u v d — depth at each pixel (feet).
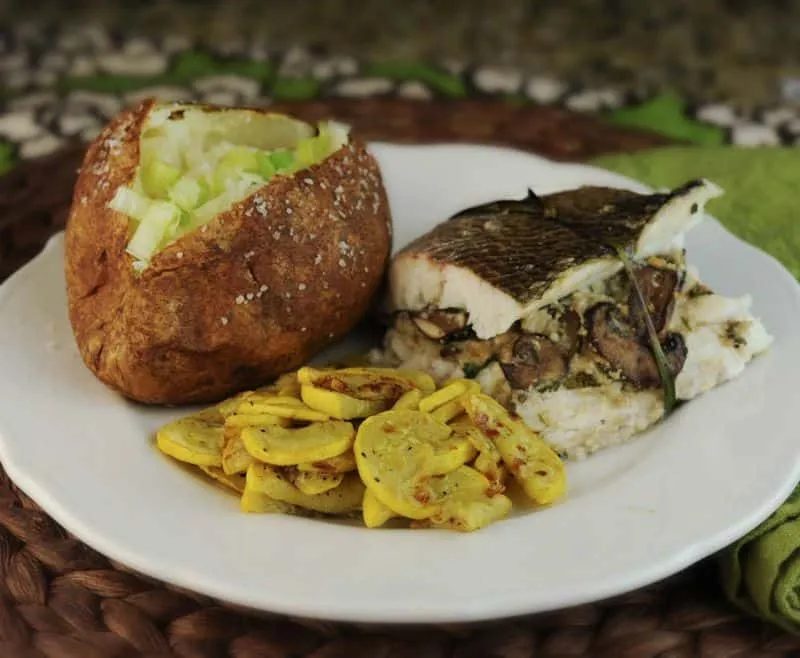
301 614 1.33
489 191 1.95
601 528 1.43
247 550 1.39
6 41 3.04
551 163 2.00
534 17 3.36
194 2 3.34
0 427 1.53
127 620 1.44
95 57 2.95
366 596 1.33
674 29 3.27
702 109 2.70
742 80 2.97
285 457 1.45
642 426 1.60
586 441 1.58
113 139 1.65
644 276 1.64
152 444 1.55
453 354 1.65
